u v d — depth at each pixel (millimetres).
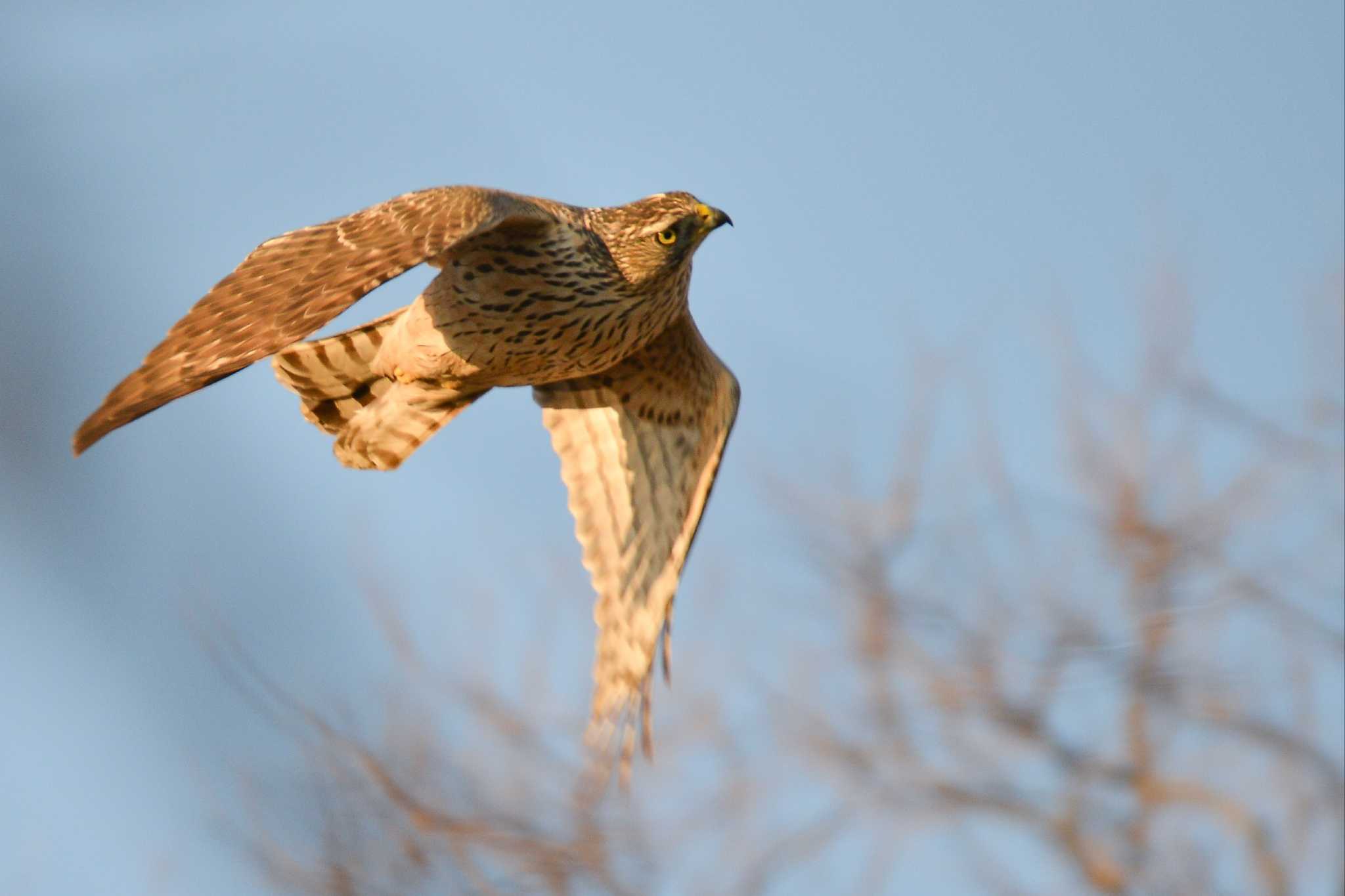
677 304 13102
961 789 14086
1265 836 13719
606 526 13445
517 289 12523
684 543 13305
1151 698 13906
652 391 13516
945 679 14180
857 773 13930
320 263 10703
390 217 11203
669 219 12750
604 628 13258
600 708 13078
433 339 12773
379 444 13266
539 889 12922
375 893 12852
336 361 13008
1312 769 13695
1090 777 14086
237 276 10516
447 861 12891
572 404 13586
